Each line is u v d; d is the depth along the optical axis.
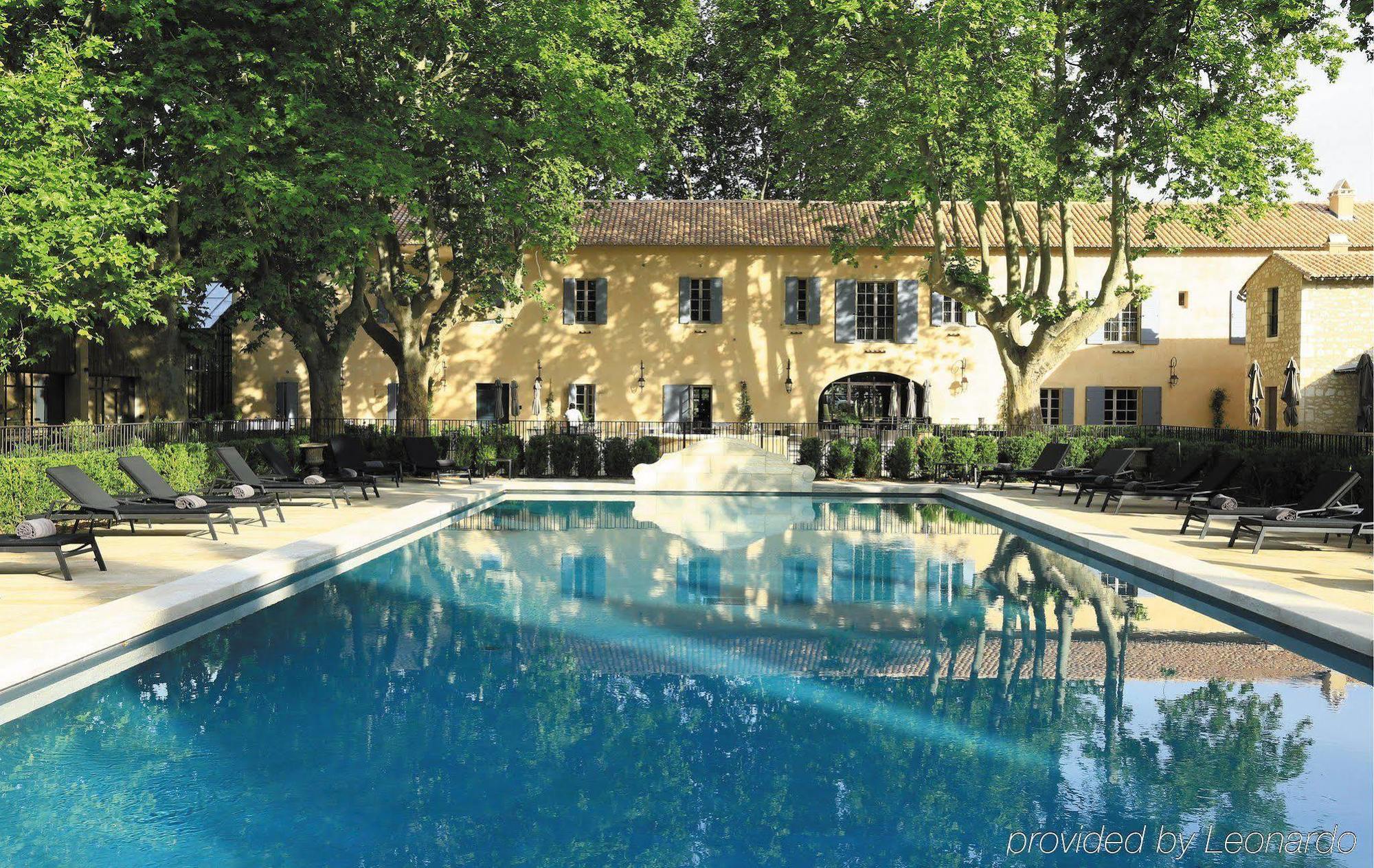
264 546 11.33
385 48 19.23
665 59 25.94
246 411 32.44
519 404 32.50
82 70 14.45
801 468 21.36
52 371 25.39
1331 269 26.73
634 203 34.09
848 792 4.80
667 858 4.08
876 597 9.66
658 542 13.56
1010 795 4.80
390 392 32.34
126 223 14.04
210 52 16.09
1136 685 6.63
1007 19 19.81
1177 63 13.13
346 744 5.46
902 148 22.22
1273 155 20.88
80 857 4.06
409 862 4.04
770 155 41.22
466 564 11.48
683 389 32.34
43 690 6.20
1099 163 19.81
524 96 21.27
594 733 5.64
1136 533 13.29
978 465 22.89
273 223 17.39
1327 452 14.83
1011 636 8.02
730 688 6.53
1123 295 23.27
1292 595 8.53
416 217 22.77
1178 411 31.70
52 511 10.95
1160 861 4.07
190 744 5.43
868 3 19.83
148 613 7.42
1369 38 12.24
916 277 32.06
